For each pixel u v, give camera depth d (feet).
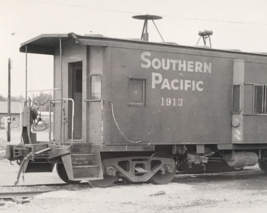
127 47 34.40
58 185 35.88
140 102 35.22
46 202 28.12
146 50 35.27
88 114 34.60
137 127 34.73
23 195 30.37
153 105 35.53
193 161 38.37
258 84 40.11
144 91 35.19
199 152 37.91
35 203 27.73
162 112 35.91
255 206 28.35
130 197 30.58
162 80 35.96
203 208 27.45
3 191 32.17
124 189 33.47
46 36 33.04
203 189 35.22
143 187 34.71
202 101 37.96
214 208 27.45
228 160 40.70
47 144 33.76
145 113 35.14
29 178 42.01
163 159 36.91
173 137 36.32
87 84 34.50
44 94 37.55
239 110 39.01
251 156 40.96
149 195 31.63
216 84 38.73
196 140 37.50
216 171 46.75
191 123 37.29
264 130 40.32
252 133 39.52
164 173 36.81
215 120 38.60
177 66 36.73
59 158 34.50
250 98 39.50
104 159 34.01
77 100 36.88
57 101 37.35
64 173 37.73
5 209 25.99
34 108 35.68
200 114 37.78
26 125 35.06
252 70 40.06
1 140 106.42
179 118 36.70
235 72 39.63
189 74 37.32
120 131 33.96
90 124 34.50
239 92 39.24
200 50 37.99
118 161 34.58
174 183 37.52
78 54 35.22
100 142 33.37
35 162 35.50
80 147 33.01
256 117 39.83
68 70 36.42
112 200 29.37
